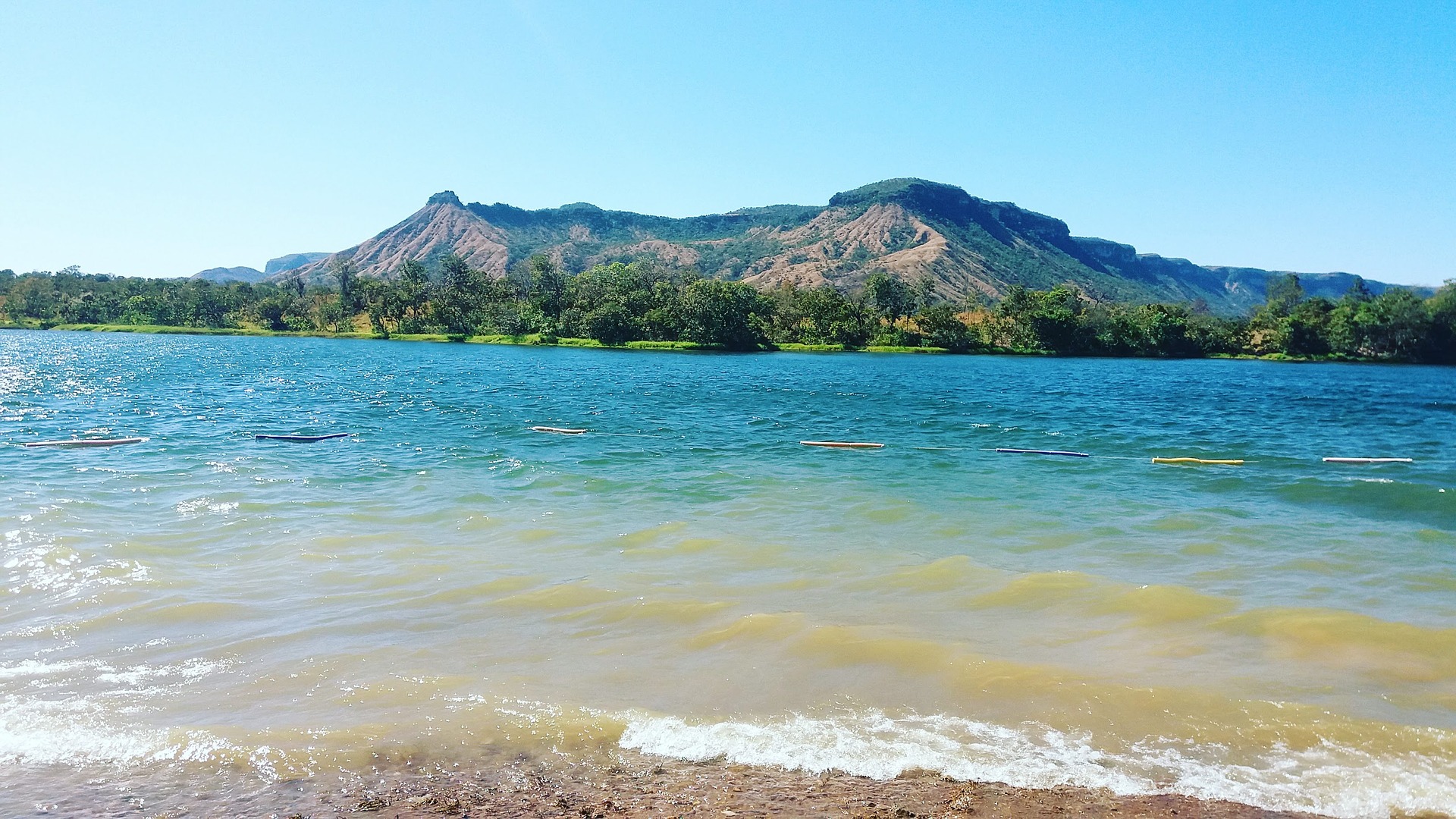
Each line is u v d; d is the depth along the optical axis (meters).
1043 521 19.61
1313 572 15.44
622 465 27.45
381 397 53.06
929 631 12.13
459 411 45.25
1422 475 27.00
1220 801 7.88
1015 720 9.45
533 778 8.26
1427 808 7.78
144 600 13.18
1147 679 10.48
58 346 123.62
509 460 28.09
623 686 10.34
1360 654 11.34
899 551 16.67
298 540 16.91
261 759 8.55
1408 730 9.19
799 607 13.19
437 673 10.68
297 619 12.54
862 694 10.13
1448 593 14.16
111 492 21.17
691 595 13.76
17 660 10.92
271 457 27.84
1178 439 36.88
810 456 30.27
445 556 15.98
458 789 8.05
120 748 8.72
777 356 125.31
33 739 8.90
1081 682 10.36
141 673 10.59
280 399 51.22
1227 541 17.73
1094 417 46.81
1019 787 8.11
